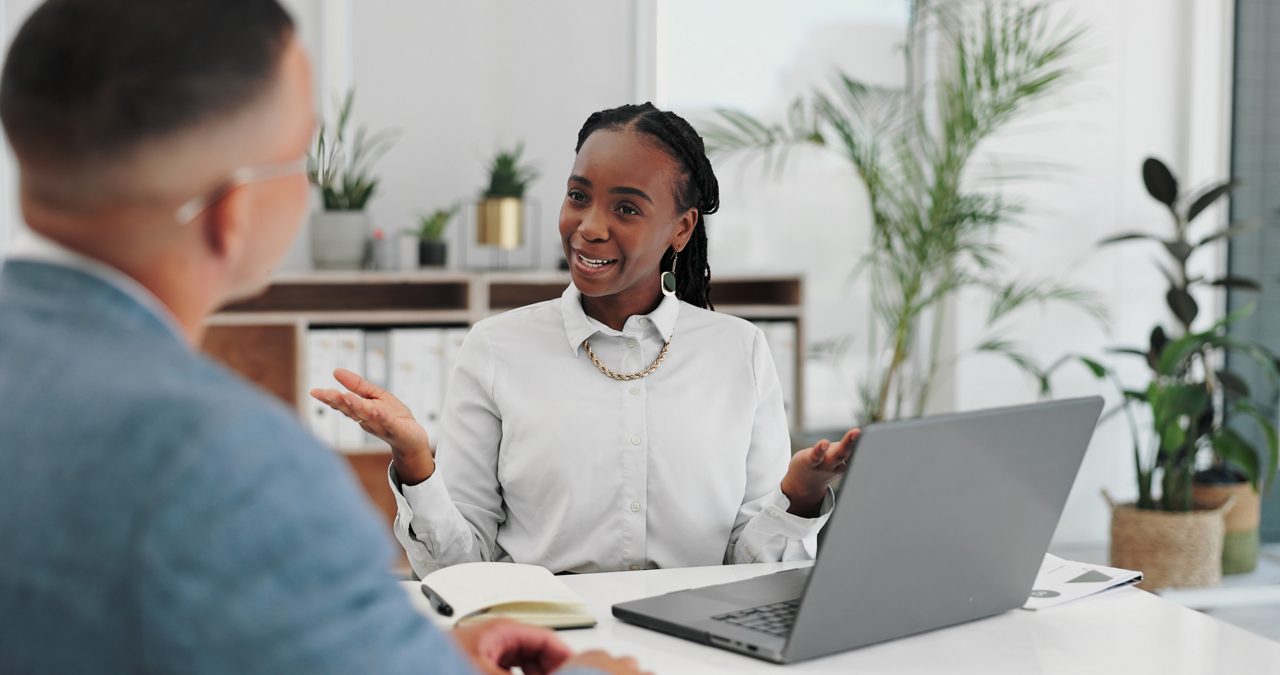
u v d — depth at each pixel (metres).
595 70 4.07
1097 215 4.32
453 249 4.00
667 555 1.81
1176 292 3.92
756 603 1.38
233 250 0.76
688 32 4.14
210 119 0.71
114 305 0.71
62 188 0.71
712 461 1.82
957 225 3.91
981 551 1.34
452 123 3.98
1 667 0.64
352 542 0.67
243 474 0.63
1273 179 4.33
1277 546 4.37
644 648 1.28
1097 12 4.24
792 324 3.98
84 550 0.62
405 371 3.67
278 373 3.87
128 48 0.69
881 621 1.28
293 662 0.63
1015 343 4.30
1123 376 4.39
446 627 1.31
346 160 3.86
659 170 1.75
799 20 4.21
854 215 4.32
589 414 1.80
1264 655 1.27
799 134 4.06
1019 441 1.31
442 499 1.61
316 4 3.83
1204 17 4.28
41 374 0.67
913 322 4.34
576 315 1.83
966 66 3.96
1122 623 1.38
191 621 0.61
